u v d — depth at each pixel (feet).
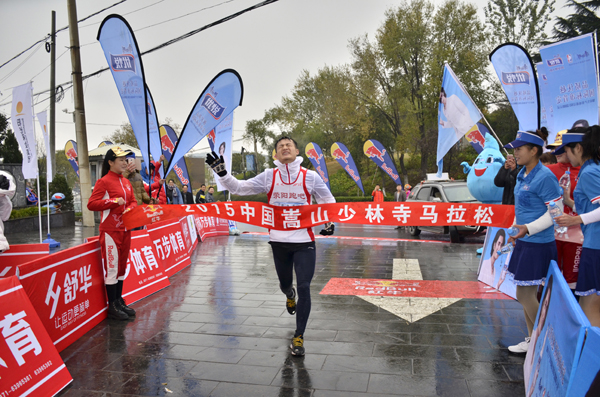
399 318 14.34
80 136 45.85
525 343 11.26
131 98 18.62
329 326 13.65
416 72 94.43
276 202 12.39
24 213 46.93
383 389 9.45
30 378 8.93
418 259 25.22
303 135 128.36
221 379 10.11
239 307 15.96
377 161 53.57
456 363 10.74
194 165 131.13
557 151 11.09
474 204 12.73
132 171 23.68
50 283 11.94
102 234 14.53
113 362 11.18
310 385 9.71
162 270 19.53
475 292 17.44
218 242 34.14
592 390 4.52
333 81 115.55
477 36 89.30
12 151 91.30
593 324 9.78
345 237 37.09
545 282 9.95
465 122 19.30
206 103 17.38
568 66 17.35
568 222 9.17
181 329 13.65
